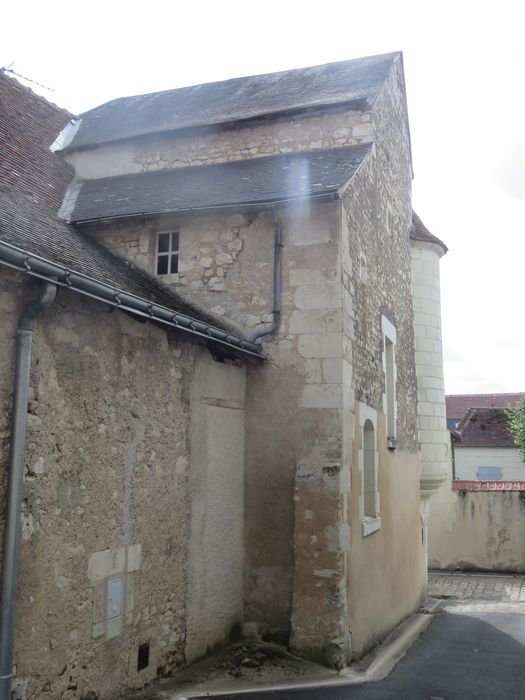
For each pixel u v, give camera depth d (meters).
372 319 8.84
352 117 8.70
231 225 7.76
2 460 4.27
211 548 6.64
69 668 4.72
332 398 7.14
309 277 7.39
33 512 4.47
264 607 7.07
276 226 7.54
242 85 10.86
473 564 15.95
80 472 4.94
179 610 6.09
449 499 16.25
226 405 7.05
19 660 4.29
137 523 5.56
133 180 8.99
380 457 9.08
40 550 4.51
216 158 9.05
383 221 9.78
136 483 5.57
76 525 4.86
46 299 4.47
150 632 5.66
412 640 8.54
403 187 11.70
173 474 6.10
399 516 10.20
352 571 7.27
